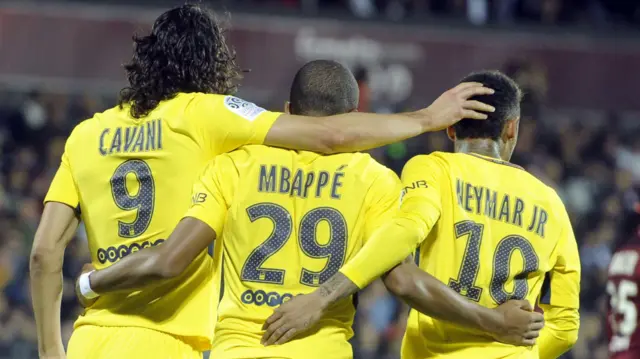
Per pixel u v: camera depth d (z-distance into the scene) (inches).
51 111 1648.6
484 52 1663.4
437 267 542.3
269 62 1599.4
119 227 557.9
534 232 552.1
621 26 1754.4
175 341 550.6
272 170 536.4
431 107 568.1
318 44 1614.2
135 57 578.6
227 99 560.1
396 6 1786.4
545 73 1683.1
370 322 1401.3
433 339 547.2
